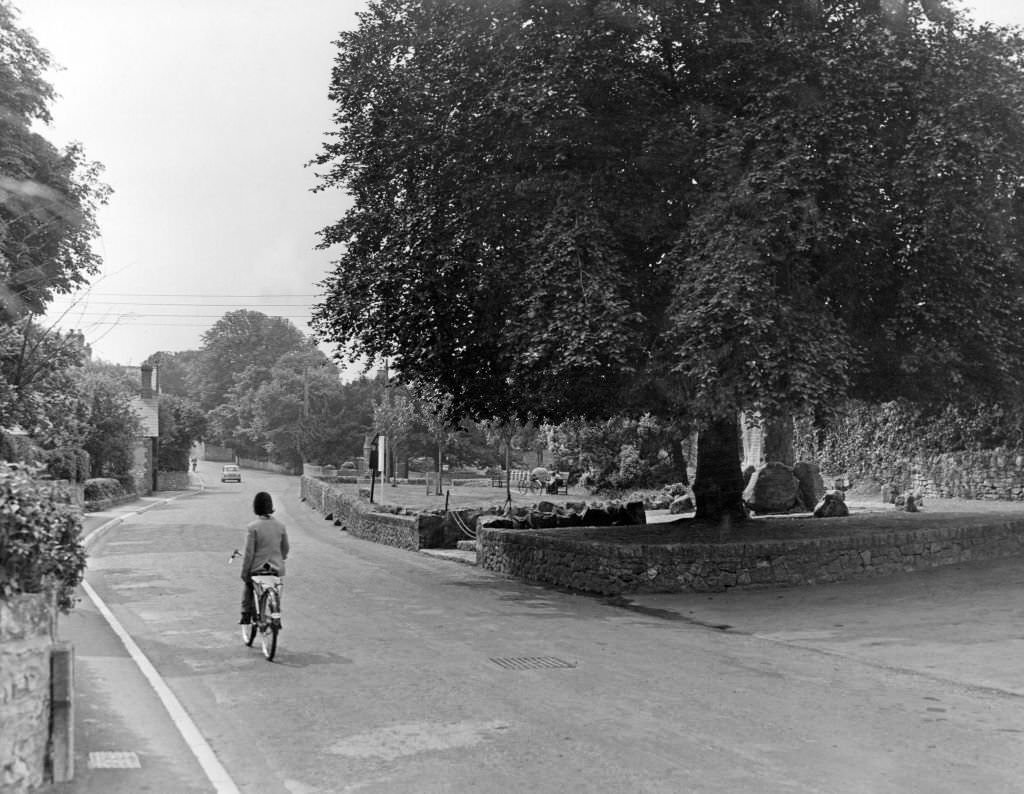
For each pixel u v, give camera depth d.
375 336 17.39
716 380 13.81
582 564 16.67
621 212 15.11
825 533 17.86
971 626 11.74
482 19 15.27
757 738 6.84
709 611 13.73
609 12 14.31
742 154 14.52
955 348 15.95
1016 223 16.19
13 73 20.70
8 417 13.67
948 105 14.32
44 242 16.59
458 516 26.48
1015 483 29.77
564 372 14.52
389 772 6.07
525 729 7.07
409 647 10.66
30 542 5.56
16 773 5.35
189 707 7.83
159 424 71.31
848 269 15.54
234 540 27.52
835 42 14.59
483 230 15.48
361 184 17.16
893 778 5.95
